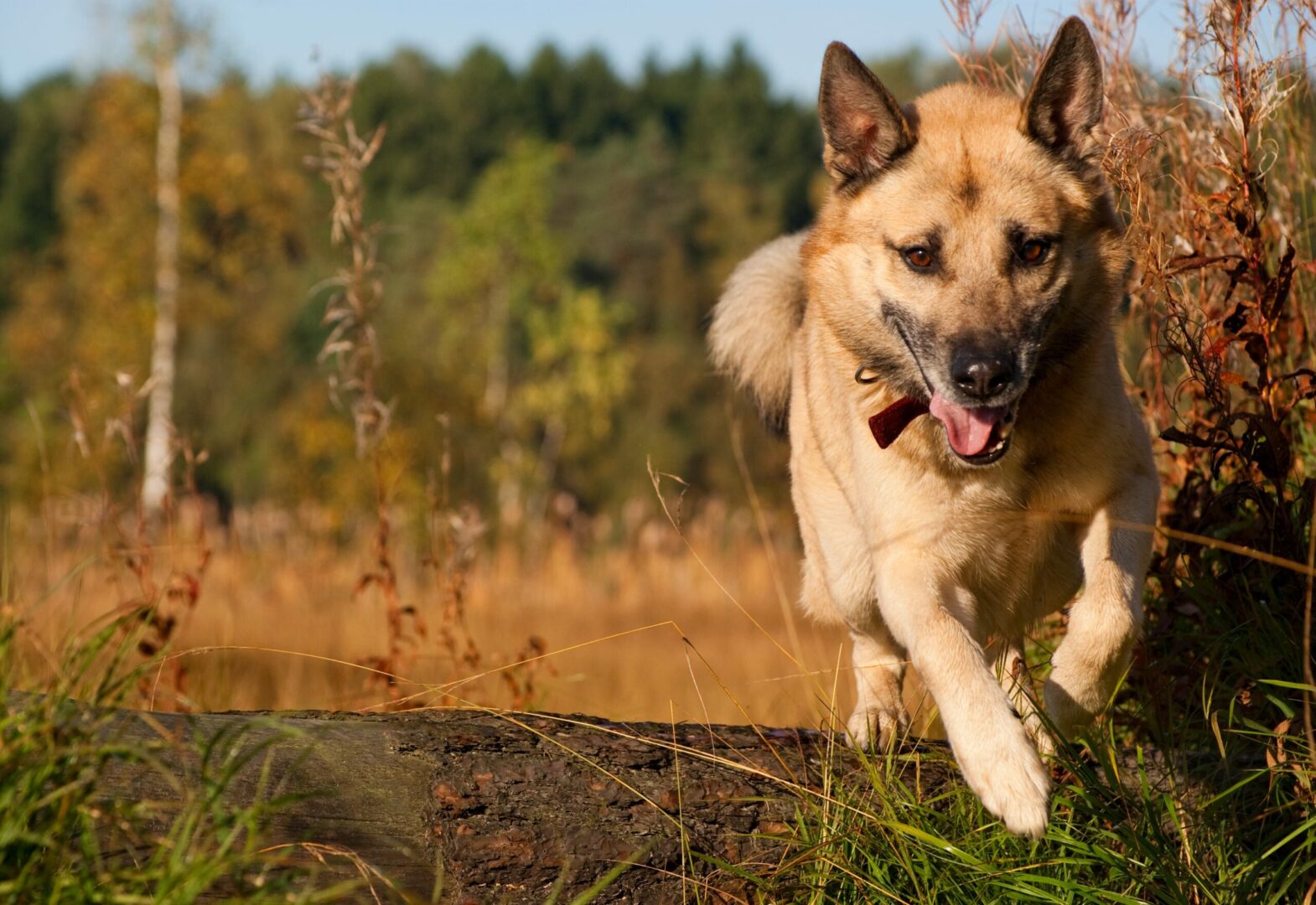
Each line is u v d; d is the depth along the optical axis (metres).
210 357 37.78
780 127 76.25
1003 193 3.66
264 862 2.48
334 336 5.85
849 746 3.51
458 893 2.82
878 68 62.78
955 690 3.12
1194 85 4.29
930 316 3.62
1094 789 3.12
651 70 91.25
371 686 5.28
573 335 35.62
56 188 65.88
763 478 32.53
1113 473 3.57
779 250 5.09
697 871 2.99
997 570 3.75
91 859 2.29
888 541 3.63
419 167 77.44
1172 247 4.20
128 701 3.94
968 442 3.44
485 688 5.59
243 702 5.83
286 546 13.59
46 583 6.74
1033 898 2.92
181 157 26.31
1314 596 3.43
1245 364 4.31
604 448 45.78
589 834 2.96
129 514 11.15
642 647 10.67
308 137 41.22
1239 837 3.13
